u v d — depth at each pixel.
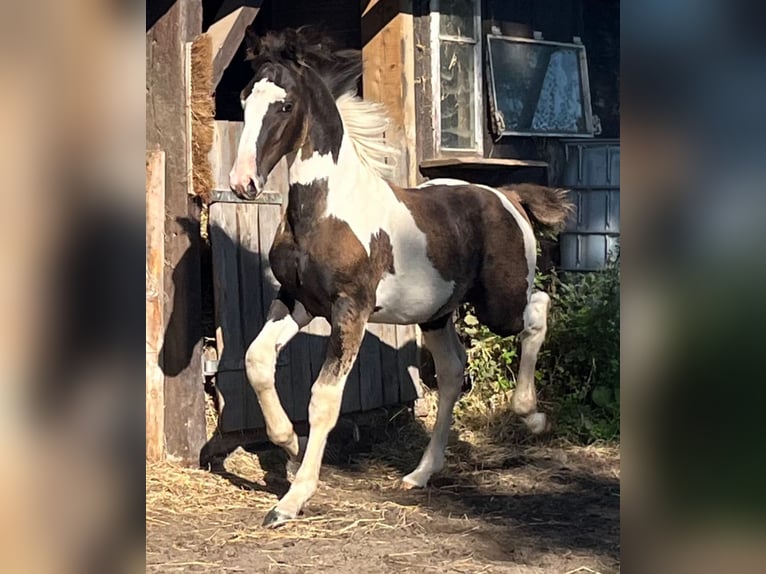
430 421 6.69
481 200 5.41
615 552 4.20
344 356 4.69
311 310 4.88
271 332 4.82
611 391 6.62
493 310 5.44
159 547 4.17
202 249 5.93
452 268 5.18
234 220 5.74
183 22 5.50
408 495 5.26
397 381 6.52
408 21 6.89
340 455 6.05
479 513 4.90
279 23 7.57
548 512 4.93
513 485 5.50
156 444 5.46
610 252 7.67
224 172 5.68
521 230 5.54
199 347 5.58
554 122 7.79
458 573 3.86
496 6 7.50
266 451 5.89
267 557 4.05
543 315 5.66
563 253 7.92
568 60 7.90
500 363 6.89
